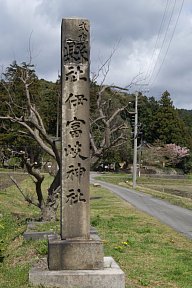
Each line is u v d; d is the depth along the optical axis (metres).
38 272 7.38
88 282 7.27
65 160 7.88
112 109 21.19
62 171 7.87
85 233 7.81
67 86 7.95
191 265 10.13
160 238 14.11
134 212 23.12
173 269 9.66
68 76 7.96
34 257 9.23
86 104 7.94
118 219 19.16
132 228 16.09
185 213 23.75
